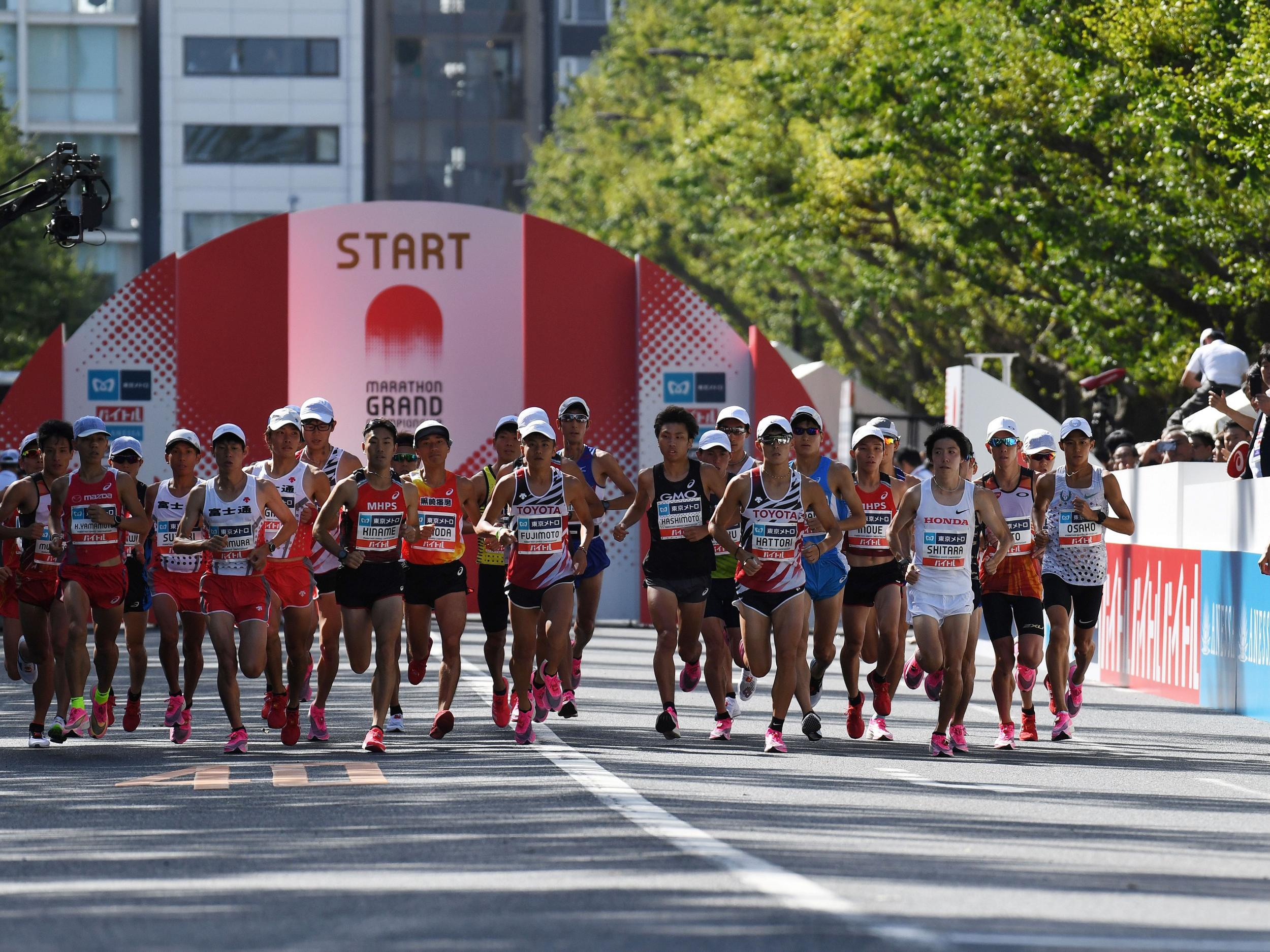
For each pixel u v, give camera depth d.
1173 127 67.12
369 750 30.69
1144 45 68.00
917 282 101.25
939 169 85.50
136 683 34.12
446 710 32.69
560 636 31.22
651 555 32.50
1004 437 31.92
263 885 18.20
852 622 33.06
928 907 16.81
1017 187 79.44
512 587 31.38
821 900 17.03
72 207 184.62
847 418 77.88
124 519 31.80
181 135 191.62
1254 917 16.66
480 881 18.17
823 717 37.53
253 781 26.94
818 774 27.69
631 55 150.62
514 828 21.78
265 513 30.81
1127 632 48.19
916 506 30.73
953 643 30.55
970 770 28.80
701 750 30.88
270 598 33.69
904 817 23.02
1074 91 72.31
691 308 70.19
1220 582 41.31
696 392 70.19
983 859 19.77
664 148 135.00
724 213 117.69
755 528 30.55
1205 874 19.14
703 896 17.31
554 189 157.88
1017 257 85.50
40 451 40.34
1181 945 15.19
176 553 30.91
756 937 15.40
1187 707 41.75
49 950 15.30
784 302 136.50
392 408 70.75
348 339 70.62
